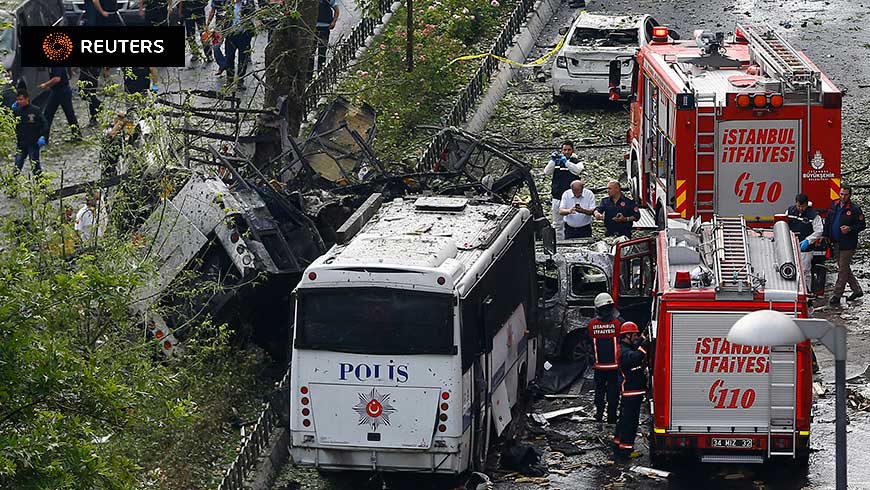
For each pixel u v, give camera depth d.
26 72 94.69
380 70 105.75
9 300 37.81
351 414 52.12
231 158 69.44
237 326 62.53
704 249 55.38
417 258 52.69
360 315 51.62
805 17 129.50
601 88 105.62
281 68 81.06
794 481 53.84
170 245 61.50
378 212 61.84
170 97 93.81
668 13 132.12
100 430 41.47
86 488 38.12
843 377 36.59
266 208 62.94
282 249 62.19
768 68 71.06
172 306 60.09
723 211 70.19
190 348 56.91
